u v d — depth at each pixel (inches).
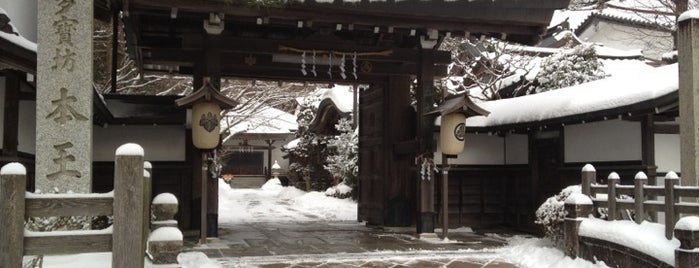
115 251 155.6
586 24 1098.1
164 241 174.9
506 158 564.1
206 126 408.2
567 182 481.1
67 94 277.0
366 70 528.1
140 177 159.3
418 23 457.7
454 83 812.0
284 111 1665.8
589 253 333.4
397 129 540.7
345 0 423.5
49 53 277.0
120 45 750.5
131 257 156.5
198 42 442.6
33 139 363.3
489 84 727.7
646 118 397.4
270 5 410.6
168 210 199.3
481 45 772.0
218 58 447.8
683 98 316.5
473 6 448.5
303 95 1055.0
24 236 151.4
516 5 456.1
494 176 563.8
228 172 1697.8
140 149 160.7
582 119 424.5
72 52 279.0
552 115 457.7
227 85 849.5
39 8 277.9
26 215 152.4
